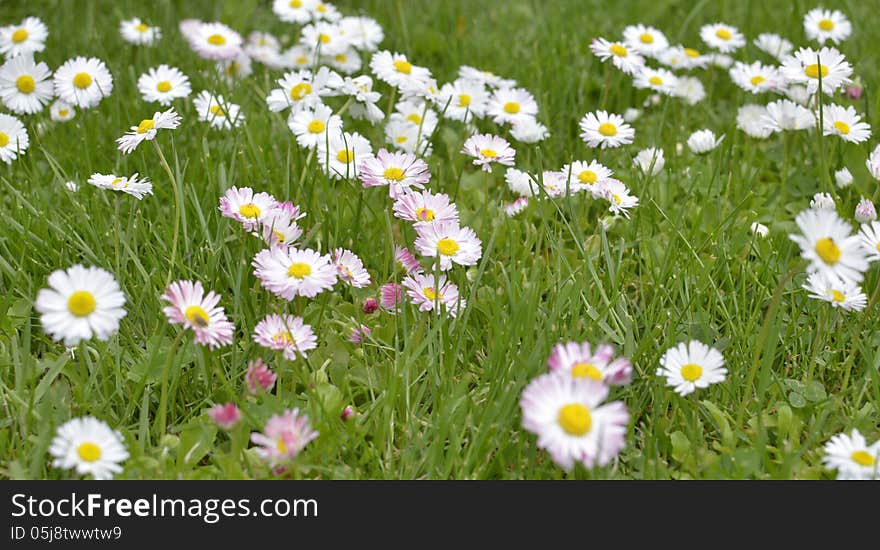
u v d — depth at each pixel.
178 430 0.68
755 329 0.72
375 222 0.77
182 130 0.84
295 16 0.90
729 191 0.81
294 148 0.81
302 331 0.68
